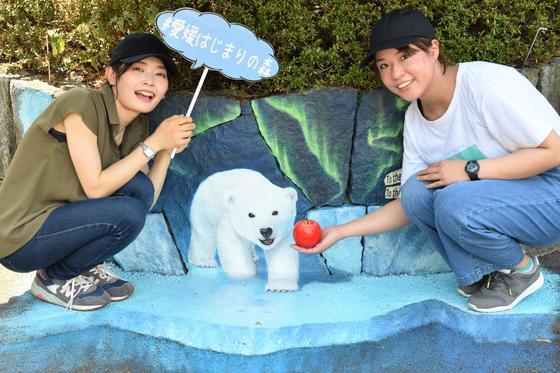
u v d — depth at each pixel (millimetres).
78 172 2584
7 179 2670
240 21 2975
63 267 2770
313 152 3031
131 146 2848
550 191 2602
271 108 2938
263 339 2668
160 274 3217
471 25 3143
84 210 2590
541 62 3182
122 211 2602
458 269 2795
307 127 2980
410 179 2869
